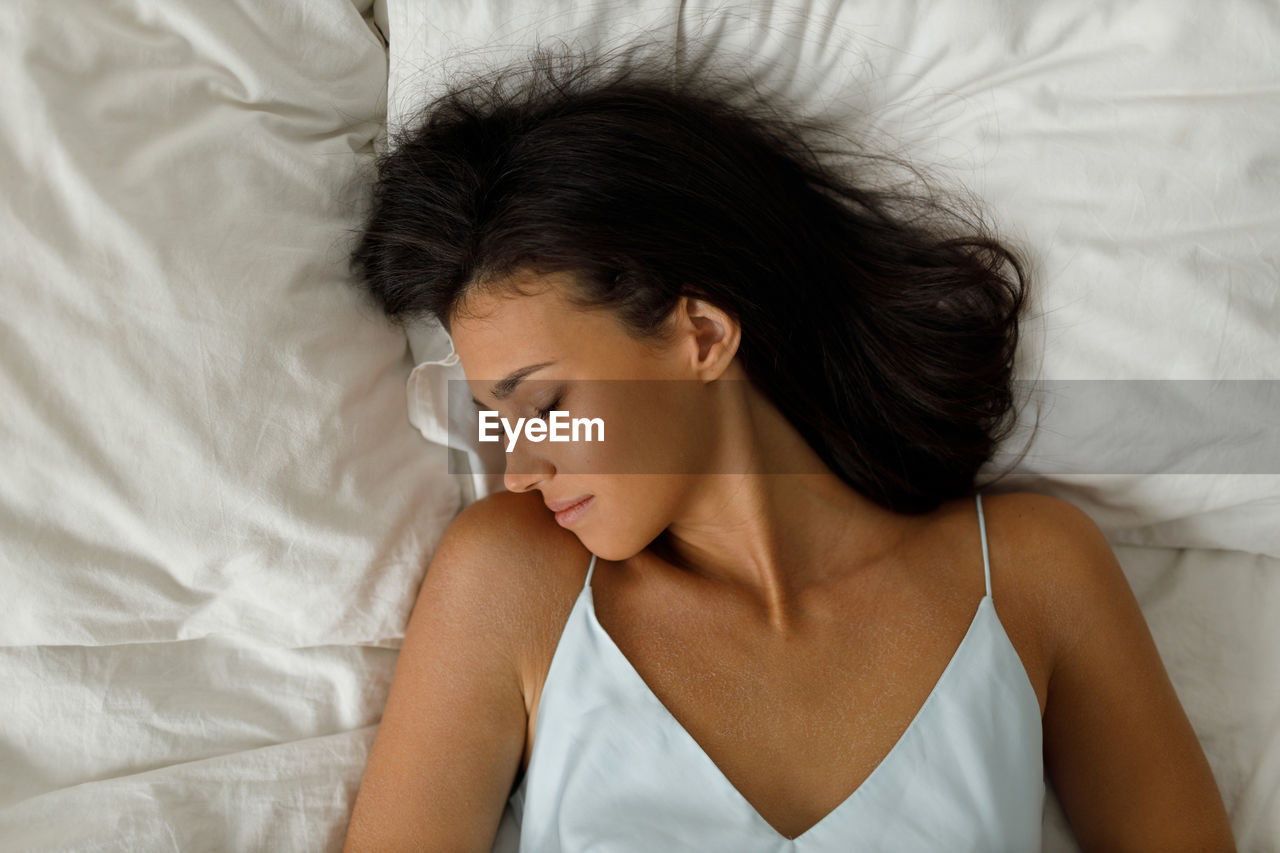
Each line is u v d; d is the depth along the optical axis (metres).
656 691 0.94
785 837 0.88
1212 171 1.00
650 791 0.90
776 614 0.97
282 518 0.93
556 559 0.98
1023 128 1.04
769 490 0.99
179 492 0.89
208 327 0.88
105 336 0.85
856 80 1.05
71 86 0.85
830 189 1.08
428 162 0.90
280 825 0.94
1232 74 0.99
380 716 1.04
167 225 0.87
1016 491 1.14
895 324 1.04
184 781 0.92
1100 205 1.03
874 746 0.91
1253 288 1.01
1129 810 0.96
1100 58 1.01
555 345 0.86
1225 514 1.10
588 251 0.86
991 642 0.95
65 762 0.92
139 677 0.95
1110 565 1.01
